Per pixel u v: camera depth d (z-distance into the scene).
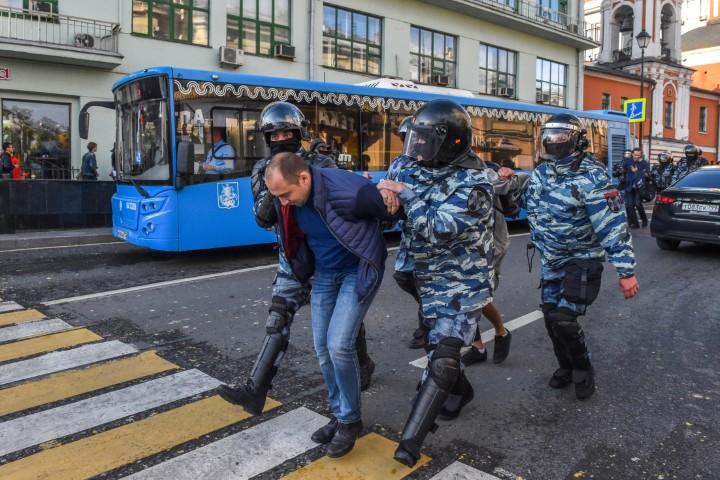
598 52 40.38
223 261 8.93
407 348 4.86
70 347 4.79
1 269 8.20
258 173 3.47
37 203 11.69
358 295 2.85
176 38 16.12
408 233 3.00
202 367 4.36
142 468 2.95
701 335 5.29
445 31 22.95
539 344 5.01
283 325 3.23
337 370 2.94
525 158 13.62
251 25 17.56
